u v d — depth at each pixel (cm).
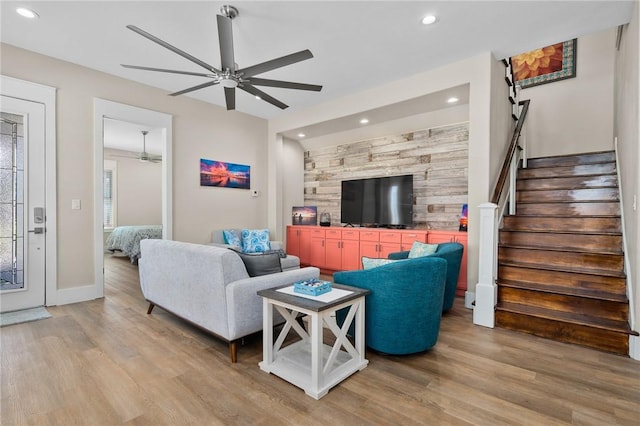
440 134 475
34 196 341
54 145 352
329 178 618
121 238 654
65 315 322
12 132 330
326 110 498
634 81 254
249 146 566
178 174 470
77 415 167
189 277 261
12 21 283
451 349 249
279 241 586
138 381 201
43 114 346
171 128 458
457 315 330
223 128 525
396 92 414
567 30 299
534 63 527
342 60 356
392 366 223
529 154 529
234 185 541
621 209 318
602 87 473
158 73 393
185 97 475
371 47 328
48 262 349
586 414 170
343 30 296
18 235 333
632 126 262
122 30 298
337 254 532
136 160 835
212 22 283
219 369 217
